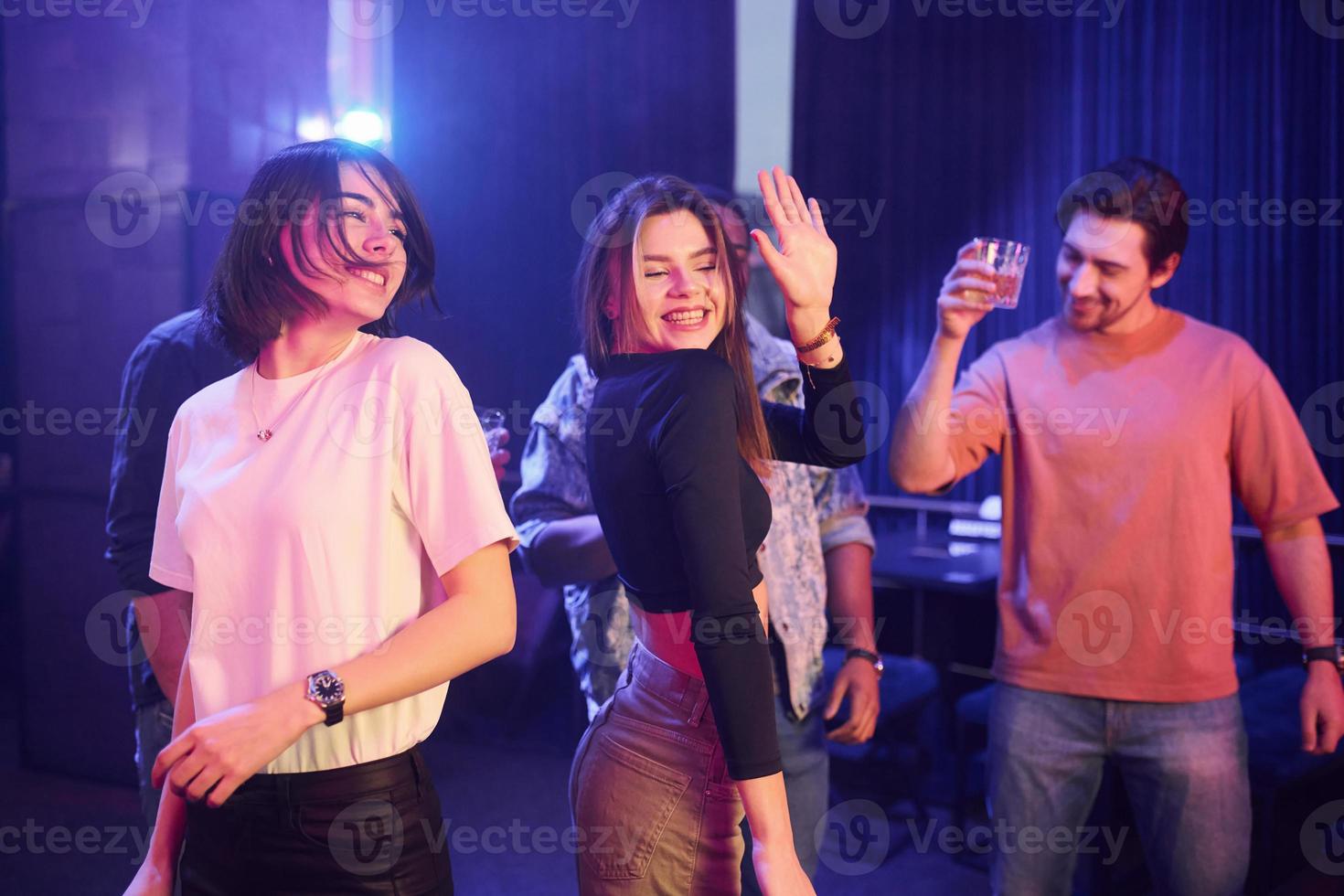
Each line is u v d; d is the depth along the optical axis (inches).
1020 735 78.4
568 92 195.9
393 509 48.3
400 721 48.5
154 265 136.7
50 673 146.6
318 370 50.1
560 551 73.2
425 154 191.5
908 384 191.6
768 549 74.0
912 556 155.2
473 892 115.3
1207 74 168.6
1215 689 74.6
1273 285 165.0
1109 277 76.2
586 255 57.4
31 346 146.0
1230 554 76.3
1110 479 76.4
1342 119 159.6
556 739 165.8
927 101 189.0
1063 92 180.5
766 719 46.2
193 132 133.8
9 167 147.6
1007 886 79.0
